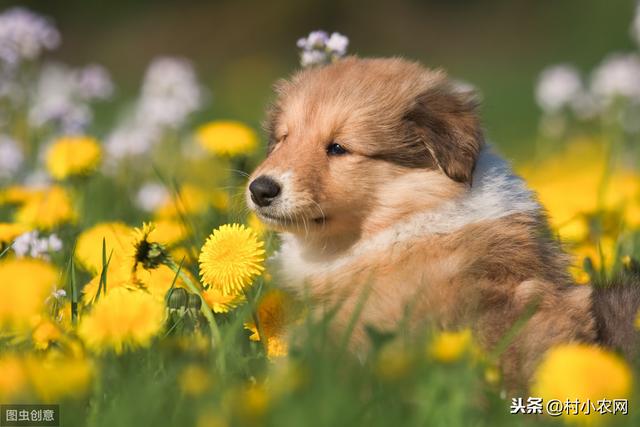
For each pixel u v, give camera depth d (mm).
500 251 7578
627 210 10547
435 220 7973
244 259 7051
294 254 8578
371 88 8422
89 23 44094
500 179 8211
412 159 8211
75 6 43969
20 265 5777
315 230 8180
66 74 18859
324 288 7980
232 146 10375
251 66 41125
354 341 6742
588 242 10289
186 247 8680
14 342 6082
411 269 7488
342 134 8227
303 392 5336
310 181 8070
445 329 6605
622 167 16734
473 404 5734
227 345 6320
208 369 5898
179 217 9836
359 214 8195
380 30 46312
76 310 6898
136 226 10406
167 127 15555
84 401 5594
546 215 8258
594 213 10422
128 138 14094
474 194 8055
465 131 8188
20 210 10266
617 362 5426
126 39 43875
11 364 5355
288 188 8016
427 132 8219
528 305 6953
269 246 9117
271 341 6898
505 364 6426
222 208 10297
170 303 6660
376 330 5828
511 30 45531
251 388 5609
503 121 26047
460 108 8391
